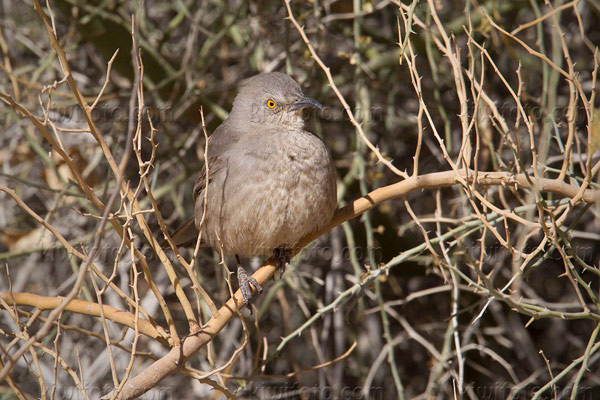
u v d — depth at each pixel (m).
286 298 12.02
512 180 6.55
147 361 11.51
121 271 11.22
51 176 11.55
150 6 13.70
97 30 11.47
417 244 11.95
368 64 11.30
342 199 10.70
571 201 6.26
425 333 12.46
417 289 12.66
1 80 11.30
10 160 12.17
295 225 7.81
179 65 12.44
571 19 11.43
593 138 6.43
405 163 12.64
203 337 6.08
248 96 8.62
